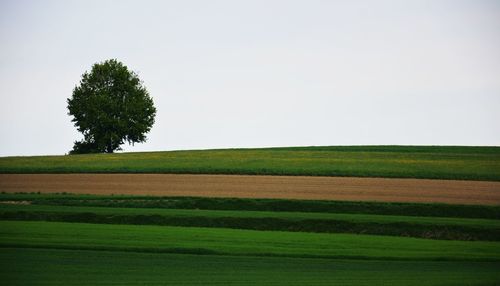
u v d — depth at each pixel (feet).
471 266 139.85
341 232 177.99
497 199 212.23
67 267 134.41
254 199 210.79
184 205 207.31
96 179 249.14
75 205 205.87
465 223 177.58
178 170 264.72
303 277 129.29
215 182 242.17
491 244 160.86
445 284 124.06
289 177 252.83
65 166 278.05
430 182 241.55
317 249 151.94
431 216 198.08
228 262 140.67
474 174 254.68
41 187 232.94
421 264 141.08
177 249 149.59
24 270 131.85
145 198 213.05
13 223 177.47
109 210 192.85
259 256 146.20
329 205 205.26
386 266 139.03
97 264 136.98
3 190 227.20
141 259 141.69
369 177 251.80
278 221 183.01
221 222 183.62
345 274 132.05
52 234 162.40
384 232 176.24
